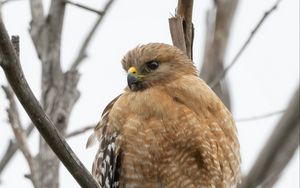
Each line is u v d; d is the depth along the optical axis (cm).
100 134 1302
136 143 1232
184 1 1275
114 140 1248
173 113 1238
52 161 1248
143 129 1233
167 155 1229
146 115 1240
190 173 1236
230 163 1266
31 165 1240
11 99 1279
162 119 1235
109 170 1259
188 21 1291
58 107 1291
